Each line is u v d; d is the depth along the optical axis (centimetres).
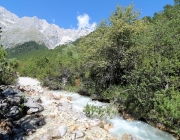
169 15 2667
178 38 1530
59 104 1552
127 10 1944
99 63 1900
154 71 1398
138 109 1431
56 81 2669
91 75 2205
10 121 1180
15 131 1077
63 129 1042
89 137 996
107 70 2016
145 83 1416
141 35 1761
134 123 1358
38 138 984
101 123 1178
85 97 2052
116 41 1869
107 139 1006
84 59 2155
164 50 1514
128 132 1181
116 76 1953
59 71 2702
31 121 1226
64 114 1325
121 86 1820
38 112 1403
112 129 1206
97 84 2045
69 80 2655
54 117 1284
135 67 1569
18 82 2752
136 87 1435
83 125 1137
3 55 1870
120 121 1377
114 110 1463
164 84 1387
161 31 1570
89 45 2158
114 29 1802
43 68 3209
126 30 1822
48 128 1118
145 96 1379
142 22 2000
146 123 1369
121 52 1791
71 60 2952
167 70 1368
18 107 1366
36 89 2216
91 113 1420
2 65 1922
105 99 1836
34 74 3388
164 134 1191
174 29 1617
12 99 1477
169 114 1188
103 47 1875
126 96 1530
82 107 1627
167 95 1291
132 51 1736
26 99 1573
